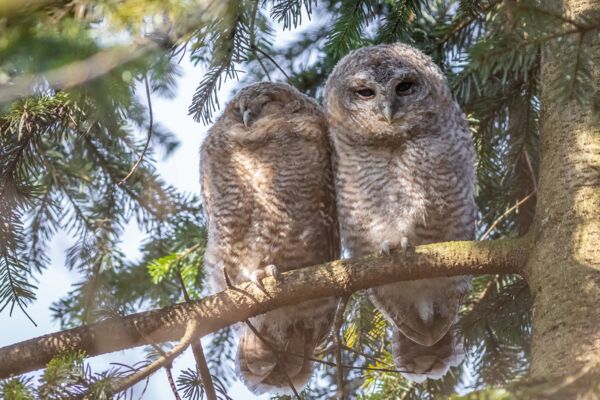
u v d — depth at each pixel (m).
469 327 10.21
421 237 11.12
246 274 11.59
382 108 11.13
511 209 10.22
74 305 11.48
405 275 8.77
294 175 11.55
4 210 10.14
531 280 8.32
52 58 5.62
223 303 8.85
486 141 11.25
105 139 10.97
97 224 11.56
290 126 11.72
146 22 6.32
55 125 10.15
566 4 8.77
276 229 11.54
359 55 11.86
